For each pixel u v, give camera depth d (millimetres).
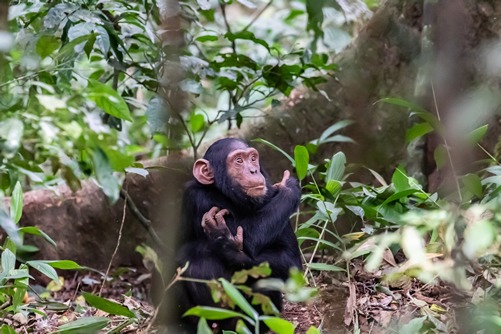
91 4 9594
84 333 8273
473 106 9555
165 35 10461
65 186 12266
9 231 8039
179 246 8820
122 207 11883
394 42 11141
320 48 14344
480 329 7246
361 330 8164
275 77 10992
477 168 10109
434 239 7879
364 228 9422
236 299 6305
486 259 8203
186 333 8602
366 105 11328
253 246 8391
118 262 12062
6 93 10070
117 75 10555
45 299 10414
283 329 6492
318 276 9727
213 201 8641
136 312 9148
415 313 8172
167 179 10797
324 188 9719
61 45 10281
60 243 12016
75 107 11203
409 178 9508
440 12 10242
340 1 10273
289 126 11828
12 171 10211
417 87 10422
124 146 12688
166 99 10133
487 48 9961
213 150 8805
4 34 8039
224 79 11047
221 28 15859
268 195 8836
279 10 19359
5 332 7859
